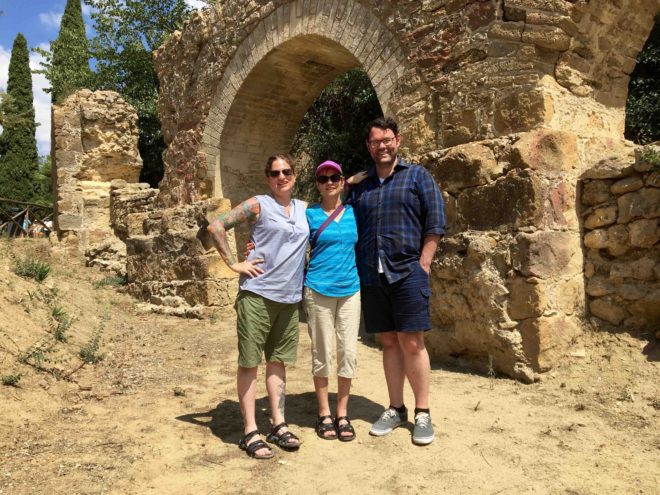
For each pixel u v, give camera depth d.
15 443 3.20
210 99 8.52
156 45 19.72
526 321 4.43
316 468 3.05
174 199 9.45
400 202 3.40
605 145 5.12
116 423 3.68
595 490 2.76
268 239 3.29
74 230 13.30
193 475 2.96
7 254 7.63
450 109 5.25
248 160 8.74
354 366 3.46
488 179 4.74
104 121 13.73
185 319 7.79
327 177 3.43
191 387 4.57
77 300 7.16
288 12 7.09
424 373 3.42
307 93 8.56
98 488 2.76
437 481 2.88
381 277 3.43
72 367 4.67
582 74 4.99
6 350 4.25
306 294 3.44
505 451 3.20
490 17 4.93
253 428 3.28
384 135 3.46
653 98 9.20
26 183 27.30
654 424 3.53
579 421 3.61
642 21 5.12
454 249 4.96
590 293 4.73
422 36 5.48
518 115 4.74
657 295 4.33
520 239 4.45
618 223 4.55
